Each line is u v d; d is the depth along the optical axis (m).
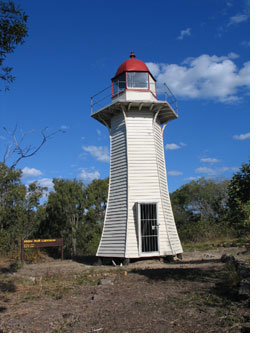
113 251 14.91
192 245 23.05
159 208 15.30
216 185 46.09
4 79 7.83
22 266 15.01
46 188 24.56
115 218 15.51
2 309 7.32
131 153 15.77
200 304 6.73
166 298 7.48
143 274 10.90
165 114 17.48
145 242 14.68
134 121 16.31
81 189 25.48
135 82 16.73
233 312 6.03
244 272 8.33
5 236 20.28
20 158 7.28
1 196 21.44
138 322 5.95
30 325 6.13
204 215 44.75
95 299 7.86
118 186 15.91
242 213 10.42
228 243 19.53
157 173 15.76
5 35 7.77
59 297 8.36
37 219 23.48
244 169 10.27
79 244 24.42
